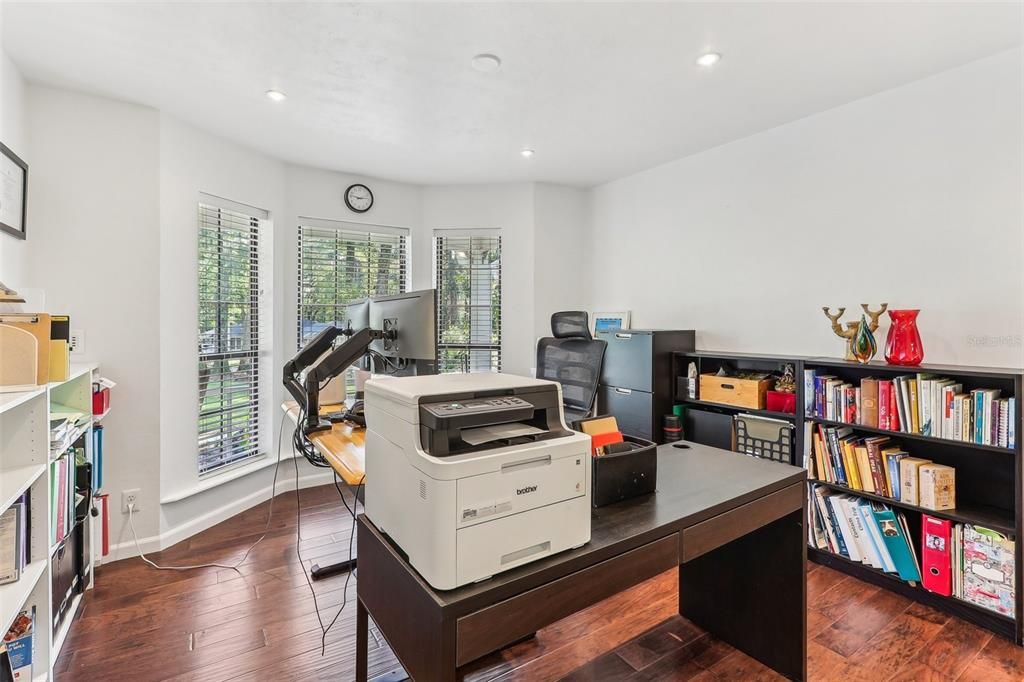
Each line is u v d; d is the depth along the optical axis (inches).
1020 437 73.9
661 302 145.0
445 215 163.6
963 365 87.7
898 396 87.5
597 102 102.4
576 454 44.0
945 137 90.0
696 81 93.7
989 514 80.8
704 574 78.5
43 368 63.8
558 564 41.7
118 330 100.1
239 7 71.1
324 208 147.3
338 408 99.8
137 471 102.4
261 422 136.3
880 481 90.0
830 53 83.7
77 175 95.9
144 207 102.3
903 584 87.4
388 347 81.3
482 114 108.3
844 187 104.3
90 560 88.4
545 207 161.9
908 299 95.0
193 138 112.7
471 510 37.9
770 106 104.7
